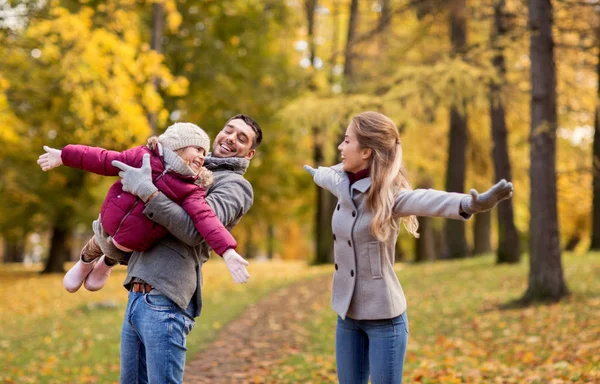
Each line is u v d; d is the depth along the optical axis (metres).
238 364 7.30
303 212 30.31
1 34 11.62
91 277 3.60
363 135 3.40
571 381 5.57
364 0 21.86
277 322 10.55
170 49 19.53
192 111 20.94
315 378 6.28
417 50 16.86
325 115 13.68
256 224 29.38
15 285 18.83
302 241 45.72
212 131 20.94
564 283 10.42
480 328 9.06
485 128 19.77
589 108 11.76
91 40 11.88
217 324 10.11
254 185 24.39
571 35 11.49
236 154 3.69
